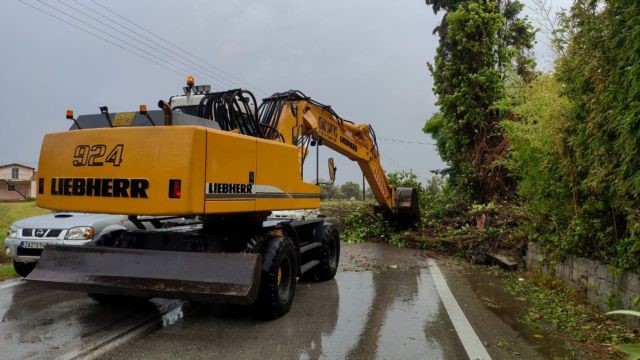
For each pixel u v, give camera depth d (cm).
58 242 783
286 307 647
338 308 683
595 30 574
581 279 718
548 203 811
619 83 523
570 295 737
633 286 566
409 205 1396
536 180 883
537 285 840
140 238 634
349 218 1569
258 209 628
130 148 537
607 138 568
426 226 1458
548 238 837
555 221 797
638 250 550
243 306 683
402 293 784
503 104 1271
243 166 598
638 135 484
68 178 565
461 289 815
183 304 687
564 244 746
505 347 521
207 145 535
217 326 588
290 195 718
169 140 523
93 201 549
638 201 549
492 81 1662
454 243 1223
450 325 602
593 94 596
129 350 499
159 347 510
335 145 1062
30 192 5022
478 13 1747
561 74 691
